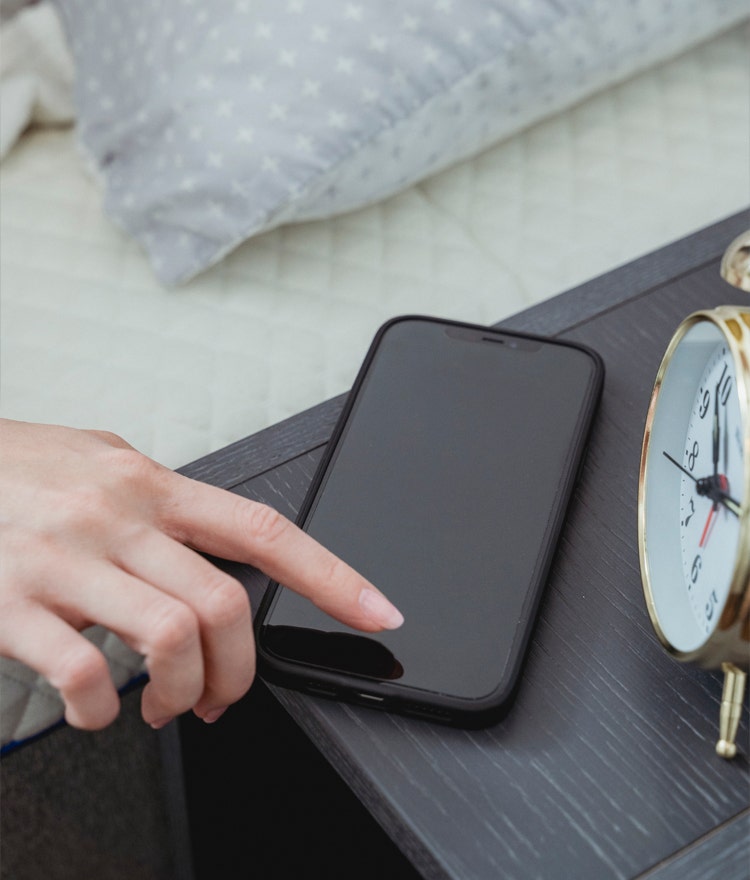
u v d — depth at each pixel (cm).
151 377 64
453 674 39
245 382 64
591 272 70
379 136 66
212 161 65
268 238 72
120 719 84
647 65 78
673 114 79
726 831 35
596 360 49
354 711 39
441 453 47
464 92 68
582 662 40
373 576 43
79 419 61
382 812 37
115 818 79
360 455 47
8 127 78
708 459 38
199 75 66
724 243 55
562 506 44
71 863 77
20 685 55
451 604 42
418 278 69
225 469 48
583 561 43
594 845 35
